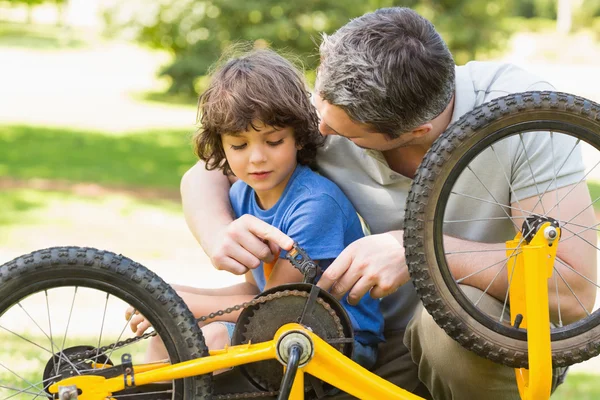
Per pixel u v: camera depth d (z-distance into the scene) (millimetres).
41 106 18062
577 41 31562
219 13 19312
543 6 38594
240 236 2348
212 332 2436
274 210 2539
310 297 2217
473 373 2324
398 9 2383
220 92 2445
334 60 2287
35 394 2230
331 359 2166
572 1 34156
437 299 2160
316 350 2162
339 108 2305
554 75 24078
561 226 2314
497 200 2479
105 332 4418
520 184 2428
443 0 19812
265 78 2436
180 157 13328
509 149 2422
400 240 2340
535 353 2105
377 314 2549
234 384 2307
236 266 2336
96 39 35031
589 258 2354
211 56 20141
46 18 45938
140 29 19922
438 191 2145
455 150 2133
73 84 22203
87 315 4789
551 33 33906
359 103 2260
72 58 28641
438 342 2322
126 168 12156
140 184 11031
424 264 2154
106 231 8055
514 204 2457
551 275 2123
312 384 2264
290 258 2285
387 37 2258
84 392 2117
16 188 10250
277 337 2164
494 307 2350
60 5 41688
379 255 2293
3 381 3342
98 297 5242
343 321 2266
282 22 18000
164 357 2441
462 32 19625
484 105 2156
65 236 7703
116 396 2201
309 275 2262
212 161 2701
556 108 2146
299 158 2611
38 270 2119
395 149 2576
